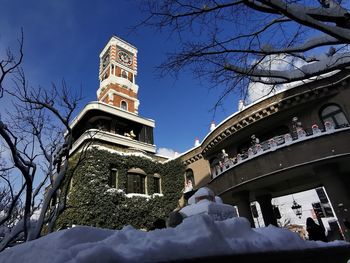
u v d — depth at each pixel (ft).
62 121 28.25
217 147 65.98
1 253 5.80
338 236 50.39
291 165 42.09
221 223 6.28
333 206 39.11
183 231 5.69
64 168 26.81
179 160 82.02
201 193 9.73
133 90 109.40
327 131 40.65
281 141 46.21
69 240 5.20
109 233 6.19
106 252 4.04
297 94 47.93
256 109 52.90
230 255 5.16
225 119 58.54
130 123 86.74
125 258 4.11
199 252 4.81
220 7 17.04
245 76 19.84
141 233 5.88
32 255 4.98
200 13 17.57
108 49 117.39
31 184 23.66
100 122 79.77
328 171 40.40
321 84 46.47
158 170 79.30
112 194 65.31
